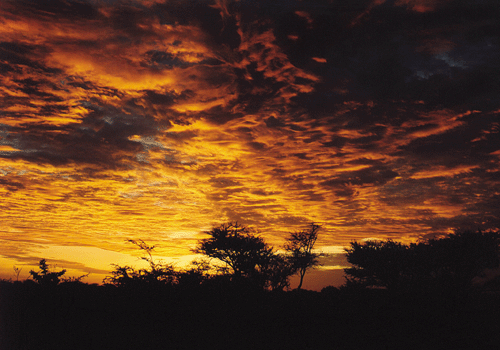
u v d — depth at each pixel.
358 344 13.80
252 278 20.36
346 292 21.56
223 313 15.58
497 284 22.23
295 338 14.22
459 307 18.12
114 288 16.30
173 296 15.68
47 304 15.12
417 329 15.75
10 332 13.16
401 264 25.47
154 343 12.80
